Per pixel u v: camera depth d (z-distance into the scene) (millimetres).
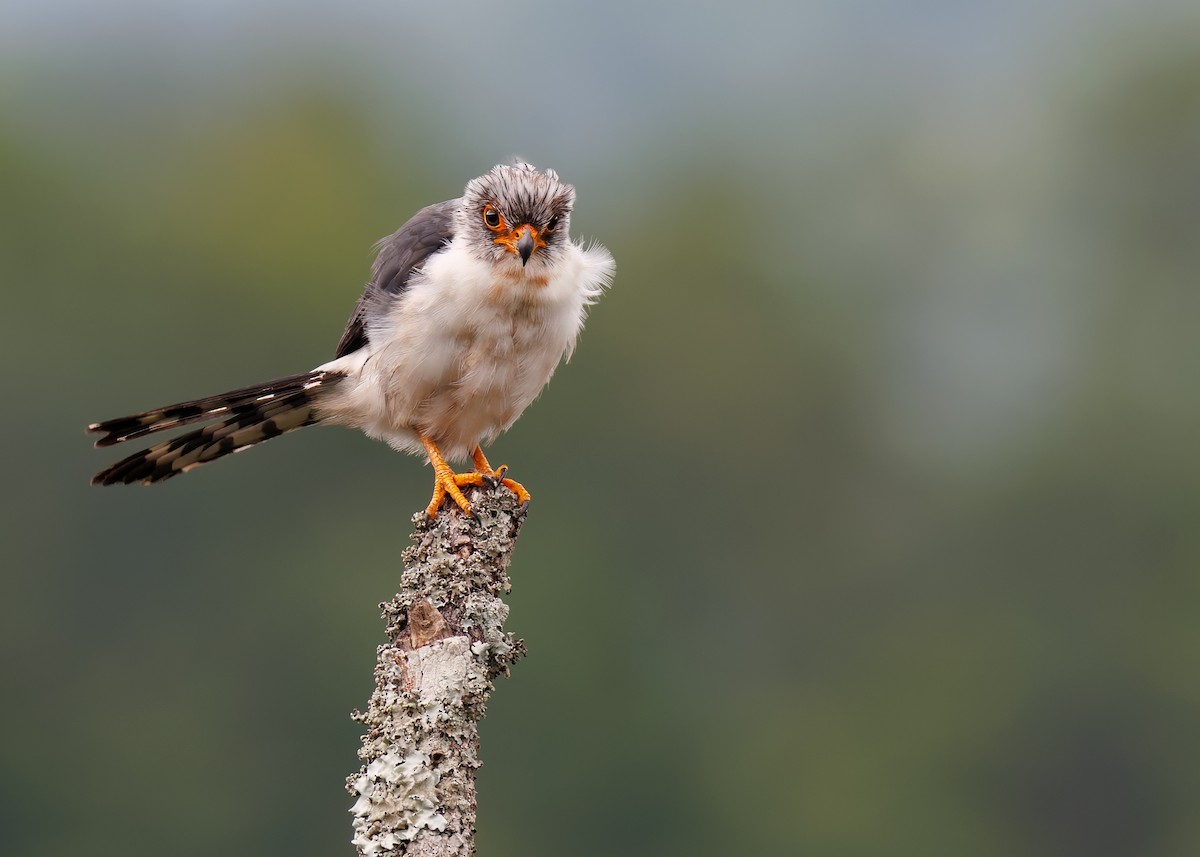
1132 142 33406
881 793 21000
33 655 22094
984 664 23344
